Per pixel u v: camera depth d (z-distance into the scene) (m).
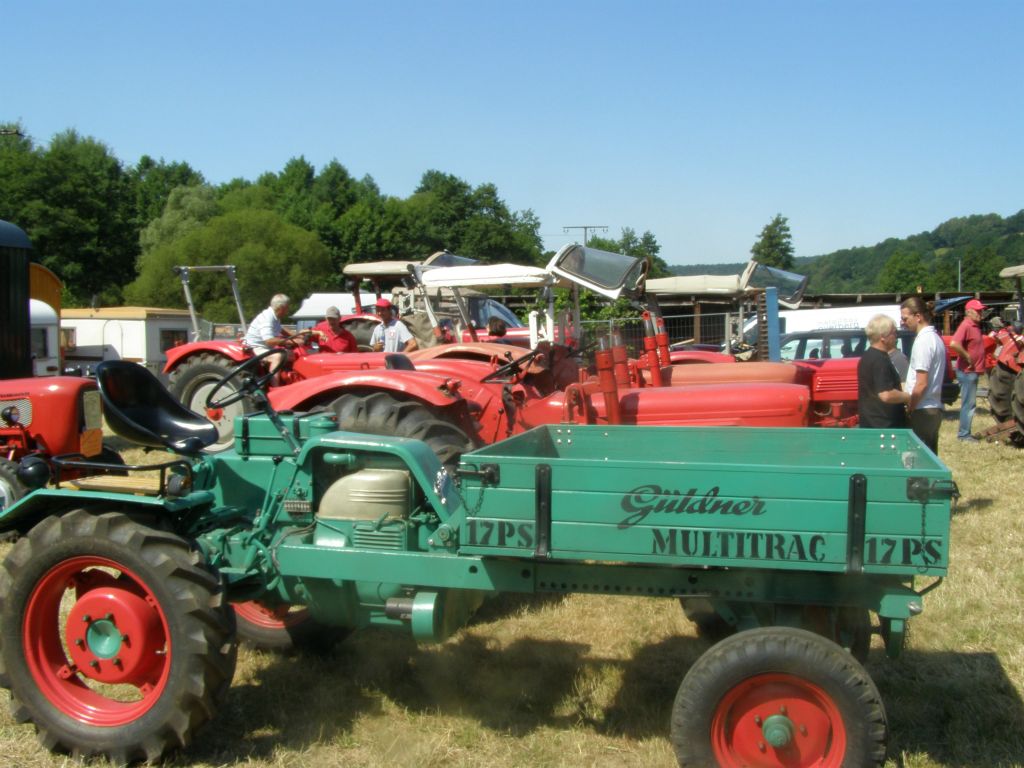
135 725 3.39
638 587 3.31
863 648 3.89
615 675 4.32
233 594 3.65
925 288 71.75
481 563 3.41
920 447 3.78
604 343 5.48
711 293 10.53
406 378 5.99
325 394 6.19
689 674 3.10
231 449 4.50
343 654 4.57
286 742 3.63
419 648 4.67
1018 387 10.58
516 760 3.52
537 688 4.18
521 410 6.43
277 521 3.94
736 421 5.41
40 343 13.49
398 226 53.50
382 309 11.03
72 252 48.47
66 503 3.71
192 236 38.88
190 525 3.79
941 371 6.58
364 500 3.78
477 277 8.59
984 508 7.61
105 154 54.69
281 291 38.56
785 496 3.00
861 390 6.46
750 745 3.08
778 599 3.20
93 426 6.77
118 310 24.31
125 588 3.56
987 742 3.68
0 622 3.54
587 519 3.13
